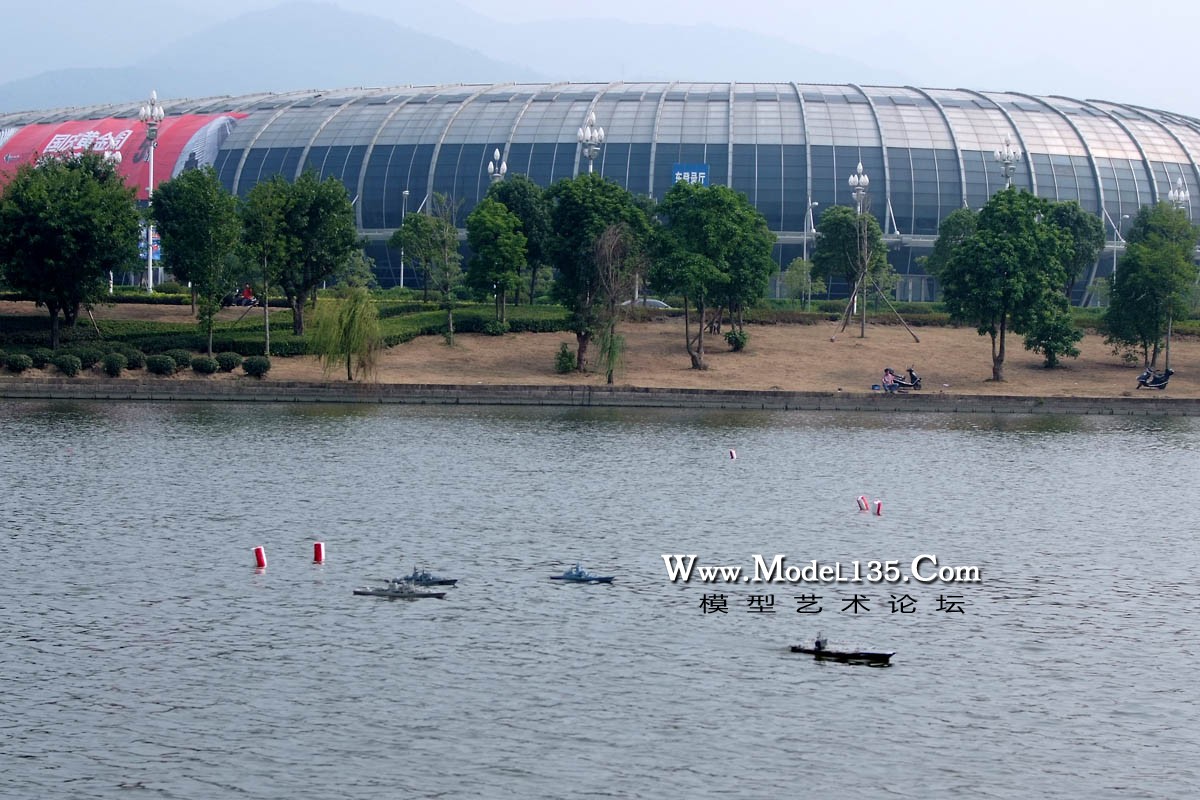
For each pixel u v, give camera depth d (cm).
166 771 4706
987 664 5916
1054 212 19612
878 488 10150
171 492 9244
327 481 9806
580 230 16088
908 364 17050
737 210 16300
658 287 16562
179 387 14388
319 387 14538
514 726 5119
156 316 17875
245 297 19088
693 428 13212
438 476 10144
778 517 8975
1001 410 15125
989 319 16312
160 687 5447
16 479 9538
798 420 14088
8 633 6038
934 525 8844
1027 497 9925
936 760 4906
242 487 9500
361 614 6438
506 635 6162
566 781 4675
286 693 5403
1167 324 16750
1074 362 17462
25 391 14212
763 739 5053
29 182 15650
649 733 5084
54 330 15450
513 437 12269
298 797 4528
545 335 17612
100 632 6088
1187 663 5966
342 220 16562
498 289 17588
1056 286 16788
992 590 7156
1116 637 6331
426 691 5450
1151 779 4791
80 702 5278
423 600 6700
